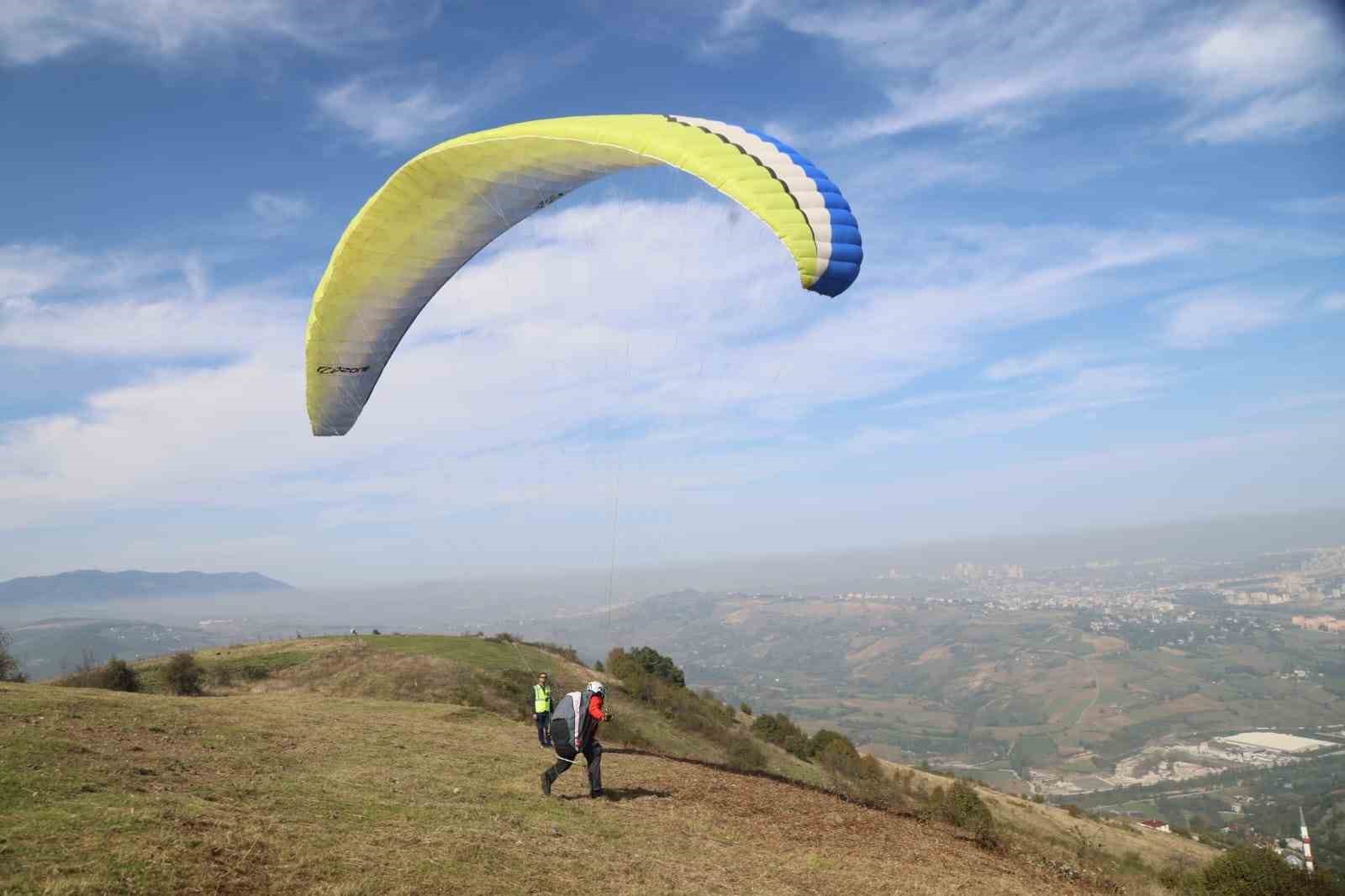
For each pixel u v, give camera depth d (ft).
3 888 23.20
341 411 64.95
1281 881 63.36
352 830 34.42
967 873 47.03
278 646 158.81
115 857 26.55
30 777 35.42
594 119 50.93
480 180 54.49
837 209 43.39
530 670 139.33
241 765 45.70
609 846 38.75
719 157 44.65
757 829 47.67
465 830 36.76
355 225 54.75
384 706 82.99
